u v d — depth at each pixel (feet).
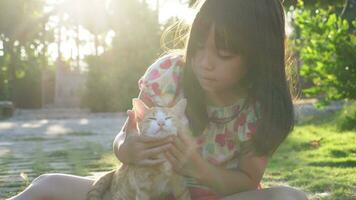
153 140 8.64
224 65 8.64
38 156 28.19
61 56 117.29
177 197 9.00
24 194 9.56
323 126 41.57
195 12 9.02
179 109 9.21
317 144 28.25
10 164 25.44
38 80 105.60
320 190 17.13
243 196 9.00
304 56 36.83
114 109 85.35
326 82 37.06
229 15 8.38
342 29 36.63
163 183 8.86
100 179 9.53
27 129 51.42
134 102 9.21
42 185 9.60
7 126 56.59
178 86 9.90
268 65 8.86
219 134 9.73
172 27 11.19
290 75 10.07
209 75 8.74
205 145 9.83
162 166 8.73
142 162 8.63
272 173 20.27
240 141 9.49
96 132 46.52
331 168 21.43
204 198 9.46
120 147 8.91
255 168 9.50
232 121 9.58
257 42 8.60
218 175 9.12
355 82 36.29
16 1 104.88
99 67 88.38
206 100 9.68
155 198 8.97
